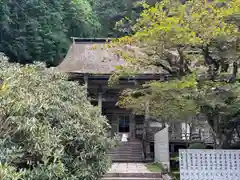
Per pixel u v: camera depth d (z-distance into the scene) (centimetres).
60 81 802
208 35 707
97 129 710
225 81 810
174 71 890
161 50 812
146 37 724
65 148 640
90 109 793
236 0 691
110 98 1638
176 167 1175
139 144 1557
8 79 521
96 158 693
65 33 2967
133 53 900
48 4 2880
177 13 735
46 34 2595
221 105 773
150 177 967
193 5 743
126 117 1981
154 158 1370
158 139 1238
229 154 732
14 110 476
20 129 471
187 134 1505
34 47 2475
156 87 762
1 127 473
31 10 2641
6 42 2316
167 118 1037
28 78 649
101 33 3184
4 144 457
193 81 704
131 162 1368
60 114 654
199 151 735
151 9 739
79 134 651
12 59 2352
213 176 720
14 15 2423
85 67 1527
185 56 868
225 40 731
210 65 848
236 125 964
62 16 2955
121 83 1543
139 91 930
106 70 1486
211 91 765
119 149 1505
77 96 816
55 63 2653
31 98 527
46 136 498
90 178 651
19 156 448
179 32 689
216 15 700
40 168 483
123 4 3088
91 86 1586
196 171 724
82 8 3139
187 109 786
